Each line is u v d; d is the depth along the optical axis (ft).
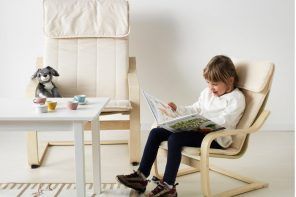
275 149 8.62
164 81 9.81
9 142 9.16
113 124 7.65
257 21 9.60
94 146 6.24
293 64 9.78
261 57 9.76
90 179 7.02
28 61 9.58
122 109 7.36
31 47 9.53
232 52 9.72
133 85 7.70
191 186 6.73
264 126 9.94
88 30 8.59
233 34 9.64
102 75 8.48
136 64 9.70
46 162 7.93
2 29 9.42
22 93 9.71
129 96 7.62
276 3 9.52
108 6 8.67
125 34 8.61
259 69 6.28
